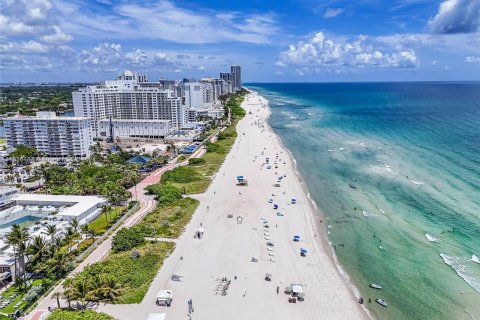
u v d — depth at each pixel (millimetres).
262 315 74875
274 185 158500
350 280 88500
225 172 179500
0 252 95000
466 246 102188
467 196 136250
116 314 74438
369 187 150875
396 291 84125
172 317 73812
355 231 113562
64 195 142875
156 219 121562
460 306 78625
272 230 114125
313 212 128625
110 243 105688
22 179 176250
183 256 98125
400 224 116875
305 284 86000
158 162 196250
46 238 105125
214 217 124375
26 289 82812
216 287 84250
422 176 161000
